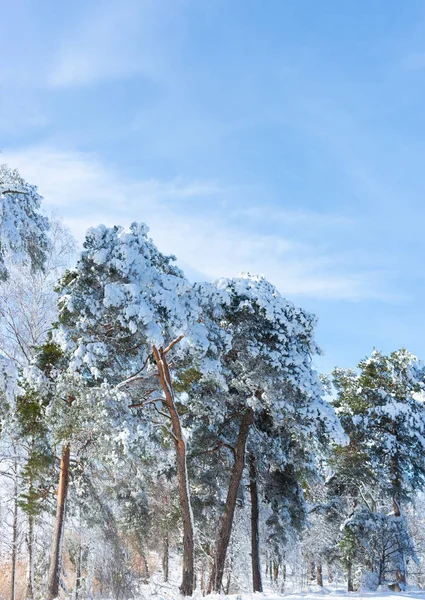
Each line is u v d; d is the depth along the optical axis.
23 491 20.23
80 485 19.39
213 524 23.55
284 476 24.08
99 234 17.45
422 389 27.38
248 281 21.42
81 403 17.48
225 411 21.61
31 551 20.06
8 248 17.73
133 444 17.45
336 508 30.33
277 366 19.47
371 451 26.70
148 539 29.84
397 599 15.92
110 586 17.61
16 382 15.02
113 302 16.23
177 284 17.58
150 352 19.27
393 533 26.05
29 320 22.89
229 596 16.03
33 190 19.56
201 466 23.75
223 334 18.92
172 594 17.14
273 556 26.86
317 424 20.12
